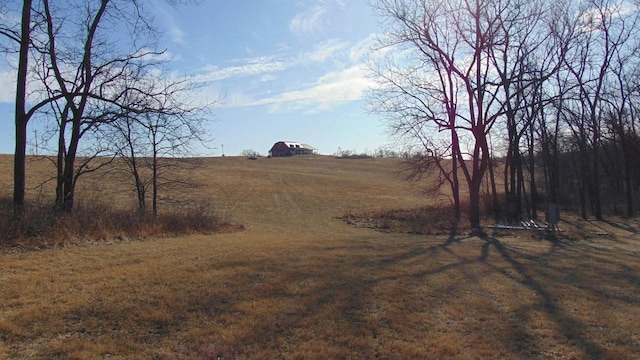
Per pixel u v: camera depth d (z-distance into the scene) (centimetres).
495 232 1873
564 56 2242
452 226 2230
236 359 447
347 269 833
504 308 630
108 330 499
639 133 3966
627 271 933
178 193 4072
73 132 1474
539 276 849
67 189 1463
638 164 4016
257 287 681
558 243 1545
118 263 812
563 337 521
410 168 2777
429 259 999
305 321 546
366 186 5712
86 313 540
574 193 4278
